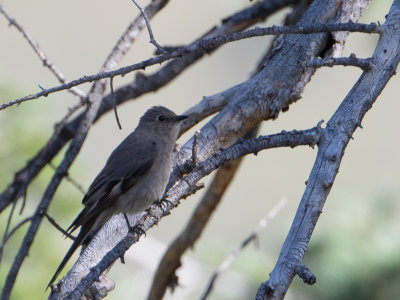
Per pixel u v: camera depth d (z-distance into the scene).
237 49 24.66
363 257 11.20
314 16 9.94
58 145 11.75
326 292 11.23
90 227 9.59
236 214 21.80
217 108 10.25
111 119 23.00
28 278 12.00
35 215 9.91
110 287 8.39
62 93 13.82
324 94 23.39
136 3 7.38
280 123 23.27
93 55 24.23
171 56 7.41
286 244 6.81
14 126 12.84
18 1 24.95
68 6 25.28
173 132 10.52
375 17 12.31
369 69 7.72
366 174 21.06
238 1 13.77
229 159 7.86
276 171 22.92
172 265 12.59
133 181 10.01
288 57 9.66
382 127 22.69
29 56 23.22
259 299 6.38
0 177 12.59
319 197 7.09
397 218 11.64
